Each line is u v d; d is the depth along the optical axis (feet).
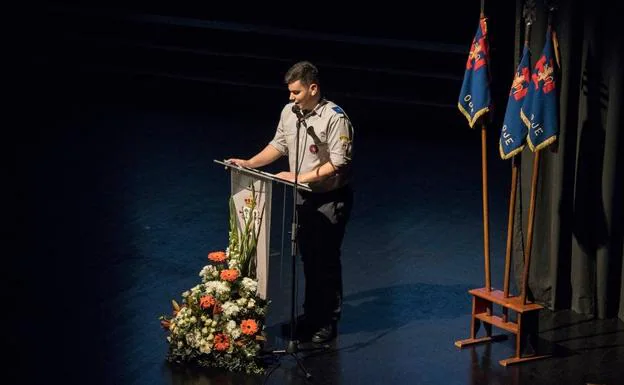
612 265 34.86
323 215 32.37
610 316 35.40
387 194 47.67
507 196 47.70
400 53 61.62
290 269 39.34
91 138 53.83
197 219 43.98
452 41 62.85
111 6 65.00
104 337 33.60
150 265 39.32
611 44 32.99
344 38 62.54
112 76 61.82
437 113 58.08
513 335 34.06
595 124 33.83
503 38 37.24
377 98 58.90
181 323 31.40
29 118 56.24
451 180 49.75
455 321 35.24
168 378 30.91
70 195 45.96
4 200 44.88
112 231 42.32
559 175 34.68
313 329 33.96
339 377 31.14
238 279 32.09
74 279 37.83
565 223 35.19
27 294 36.42
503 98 37.73
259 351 31.94
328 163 31.40
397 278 38.83
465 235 43.16
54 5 64.13
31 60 62.23
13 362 31.76
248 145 54.39
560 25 33.63
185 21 63.93
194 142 54.24
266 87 61.00
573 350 33.06
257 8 64.49
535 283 36.27
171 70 62.34
